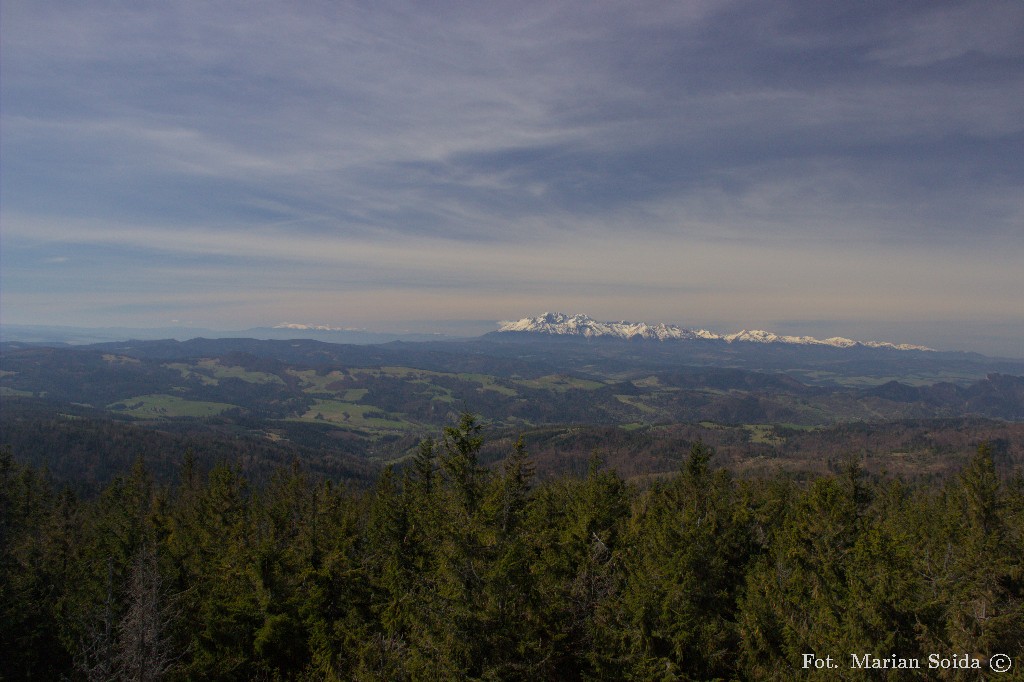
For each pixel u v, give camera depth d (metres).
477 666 23.33
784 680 25.81
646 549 34.59
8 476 57.69
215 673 30.98
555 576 31.97
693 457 48.97
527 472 32.94
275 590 33.22
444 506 33.19
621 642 27.25
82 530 58.66
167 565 38.62
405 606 31.59
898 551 27.03
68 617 35.22
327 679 28.86
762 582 32.09
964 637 22.61
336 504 54.19
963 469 56.09
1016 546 36.75
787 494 57.59
